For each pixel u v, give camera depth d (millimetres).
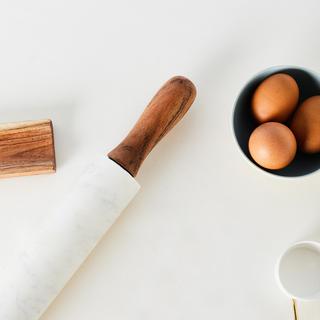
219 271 734
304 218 747
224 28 790
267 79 704
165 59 780
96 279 725
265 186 751
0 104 759
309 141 703
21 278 684
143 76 775
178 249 735
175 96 711
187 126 765
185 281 730
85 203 690
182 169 753
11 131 724
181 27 789
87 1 789
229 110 769
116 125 762
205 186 750
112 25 786
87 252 698
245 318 729
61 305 719
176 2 793
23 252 693
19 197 736
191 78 777
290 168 734
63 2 788
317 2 796
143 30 786
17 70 769
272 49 786
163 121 711
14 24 779
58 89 767
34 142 725
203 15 792
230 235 741
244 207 747
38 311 688
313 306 735
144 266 730
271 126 684
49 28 781
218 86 775
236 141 705
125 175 693
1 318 680
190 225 741
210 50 784
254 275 735
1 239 728
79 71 772
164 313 724
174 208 744
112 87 770
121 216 739
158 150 756
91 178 695
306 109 702
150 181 749
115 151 703
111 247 732
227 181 751
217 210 746
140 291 726
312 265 729
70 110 762
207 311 728
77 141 754
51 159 725
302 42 788
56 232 688
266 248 740
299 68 717
